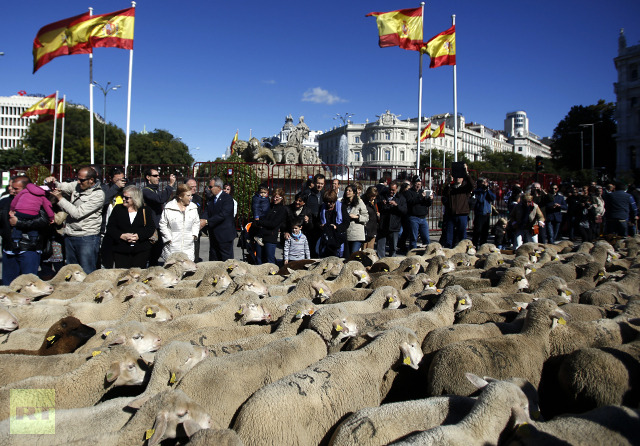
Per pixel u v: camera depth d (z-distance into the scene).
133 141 81.94
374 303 6.14
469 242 11.03
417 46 17.02
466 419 3.06
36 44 16.38
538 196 14.30
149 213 8.20
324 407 3.65
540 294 6.27
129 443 3.18
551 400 4.40
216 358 4.14
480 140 142.25
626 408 3.33
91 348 5.06
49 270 9.62
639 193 16.33
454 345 4.26
